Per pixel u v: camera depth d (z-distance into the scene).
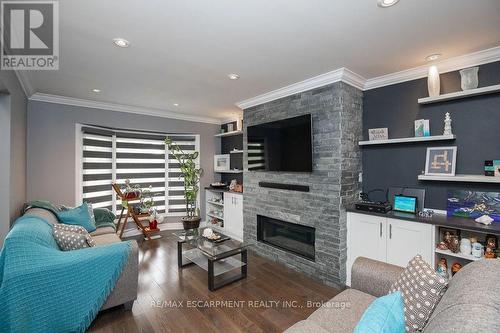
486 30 1.86
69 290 1.83
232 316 2.14
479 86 2.27
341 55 2.29
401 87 2.77
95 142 4.16
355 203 2.75
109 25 1.77
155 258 3.45
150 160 4.98
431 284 1.22
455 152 2.38
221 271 2.75
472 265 1.17
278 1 1.52
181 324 2.03
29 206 2.73
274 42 2.04
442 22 1.75
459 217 2.29
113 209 4.47
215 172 5.57
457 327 0.77
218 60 2.38
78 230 2.45
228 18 1.70
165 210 5.16
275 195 3.41
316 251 2.88
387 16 1.68
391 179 2.82
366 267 1.70
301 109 3.07
